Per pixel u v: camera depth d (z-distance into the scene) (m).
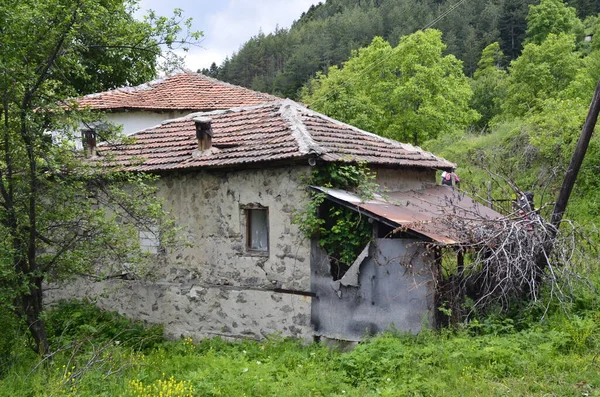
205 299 9.16
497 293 7.75
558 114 16.89
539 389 5.69
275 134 9.03
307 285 8.11
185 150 9.71
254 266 8.65
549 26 45.44
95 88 16.45
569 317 7.31
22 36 6.74
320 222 7.82
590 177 14.87
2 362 7.14
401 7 68.56
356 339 7.72
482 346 6.74
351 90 26.84
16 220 6.98
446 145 23.19
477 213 8.51
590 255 8.93
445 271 7.70
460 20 64.19
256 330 8.62
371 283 7.66
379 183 9.40
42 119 7.24
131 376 6.75
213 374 6.77
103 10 7.28
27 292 7.05
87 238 7.50
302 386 6.22
